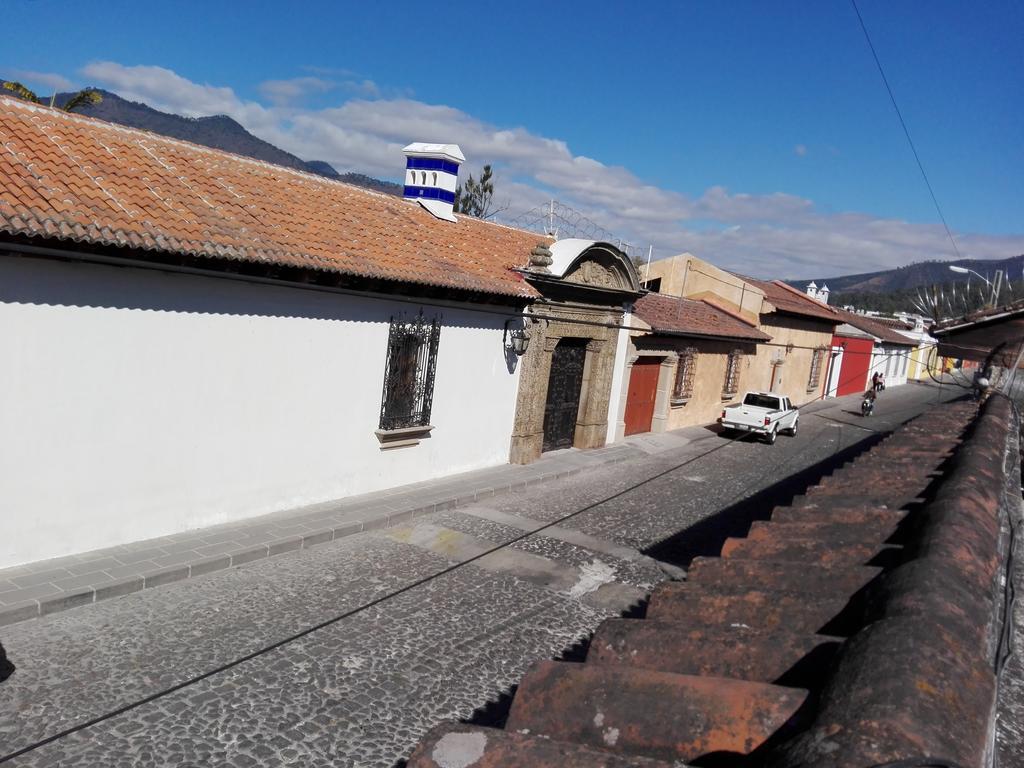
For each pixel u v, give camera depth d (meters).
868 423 30.78
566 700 2.26
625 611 9.40
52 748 5.57
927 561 2.57
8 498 8.12
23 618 7.39
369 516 11.56
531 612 9.06
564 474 16.33
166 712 6.18
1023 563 4.01
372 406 12.55
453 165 16.50
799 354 34.00
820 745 1.63
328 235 11.73
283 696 6.64
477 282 13.48
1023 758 2.68
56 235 7.74
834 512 4.00
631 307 19.61
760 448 22.83
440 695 6.95
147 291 9.04
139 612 7.87
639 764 1.82
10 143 8.87
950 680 1.80
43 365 8.20
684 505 14.98
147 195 9.59
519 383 16.16
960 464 4.42
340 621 8.20
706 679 2.18
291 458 11.33
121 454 9.10
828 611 2.72
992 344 9.38
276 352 10.75
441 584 9.62
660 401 22.98
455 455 14.77
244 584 8.91
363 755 5.95
